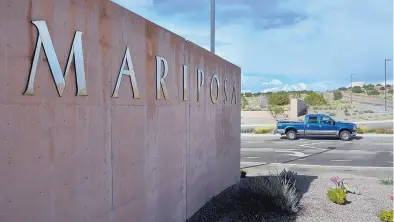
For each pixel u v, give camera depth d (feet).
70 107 10.90
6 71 8.72
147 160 16.22
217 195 28.12
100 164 12.52
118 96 13.65
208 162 26.08
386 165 51.24
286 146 77.00
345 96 350.43
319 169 47.39
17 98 9.02
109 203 13.12
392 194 31.55
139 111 15.40
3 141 8.68
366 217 24.47
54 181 10.28
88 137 11.81
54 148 10.26
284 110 218.59
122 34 13.97
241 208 24.99
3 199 8.70
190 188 22.31
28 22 9.32
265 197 25.62
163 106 18.02
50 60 10.00
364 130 108.68
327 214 25.05
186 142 21.53
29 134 9.39
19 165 9.11
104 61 12.73
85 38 11.63
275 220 23.24
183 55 20.90
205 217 22.63
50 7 10.07
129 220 14.62
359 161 55.26
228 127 31.76
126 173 14.34
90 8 11.88
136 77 15.11
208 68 25.99
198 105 23.75
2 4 8.60
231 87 32.96
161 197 17.84
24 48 9.20
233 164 33.68
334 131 90.02
